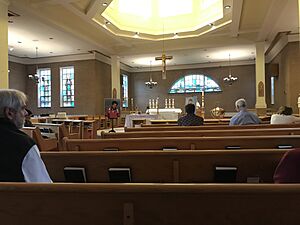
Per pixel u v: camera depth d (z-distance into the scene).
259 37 10.53
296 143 2.63
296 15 8.29
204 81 16.89
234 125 4.53
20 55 13.90
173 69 17.45
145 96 17.95
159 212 1.00
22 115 1.62
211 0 9.64
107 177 1.95
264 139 2.62
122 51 12.58
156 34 11.23
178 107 17.28
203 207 0.99
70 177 1.95
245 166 1.88
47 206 1.04
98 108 13.77
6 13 6.66
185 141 2.65
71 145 2.71
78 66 13.87
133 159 1.92
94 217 1.03
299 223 0.96
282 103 11.80
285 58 11.04
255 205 0.97
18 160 1.45
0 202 1.06
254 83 15.98
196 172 1.90
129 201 1.01
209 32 10.34
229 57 15.05
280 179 1.36
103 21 9.35
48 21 8.41
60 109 14.31
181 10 10.90
